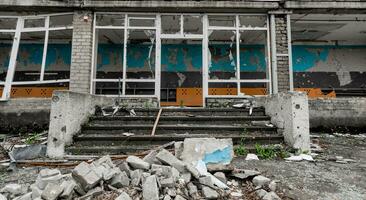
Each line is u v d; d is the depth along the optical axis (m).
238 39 8.37
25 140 6.25
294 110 5.10
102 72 11.66
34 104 7.69
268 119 6.15
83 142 5.24
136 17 8.40
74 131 5.32
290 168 4.13
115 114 6.44
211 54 11.84
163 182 3.06
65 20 9.11
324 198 3.09
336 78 11.90
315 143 6.16
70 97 5.11
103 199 2.93
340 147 5.75
